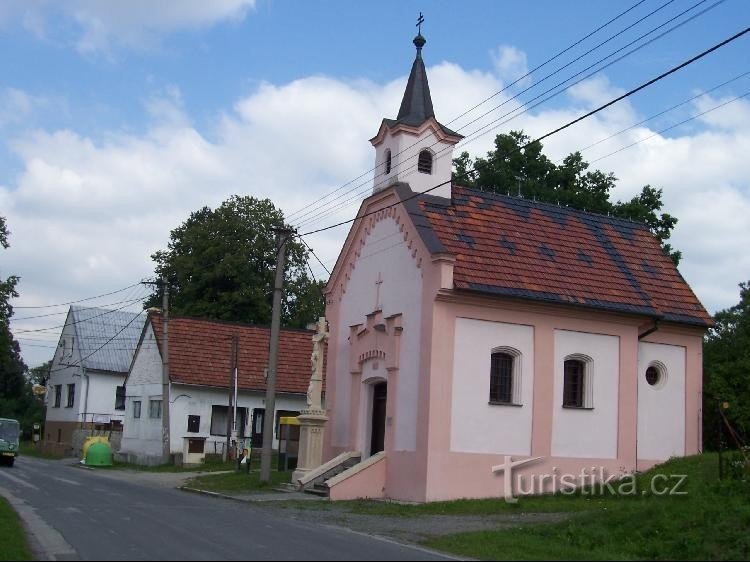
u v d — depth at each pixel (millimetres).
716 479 20875
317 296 64562
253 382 44219
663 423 27469
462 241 25938
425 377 24219
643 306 27000
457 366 24359
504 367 25312
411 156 27656
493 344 24906
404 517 20719
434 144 27984
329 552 13852
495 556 14562
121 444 47656
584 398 26188
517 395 25078
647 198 46750
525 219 28250
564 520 18016
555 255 27312
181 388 42750
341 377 29500
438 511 21812
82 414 58594
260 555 13172
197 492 27797
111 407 59719
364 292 28531
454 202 27453
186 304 59500
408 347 25453
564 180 48156
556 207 29641
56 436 62812
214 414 43594
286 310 63531
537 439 25062
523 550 15258
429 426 23781
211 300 59719
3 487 25172
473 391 24469
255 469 38219
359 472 25266
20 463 43594
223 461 41312
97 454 42875
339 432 29078
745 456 21312
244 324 46875
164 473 37781
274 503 23797
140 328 64188
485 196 28406
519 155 48125
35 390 70250
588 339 26297
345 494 25016
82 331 61406
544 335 25578
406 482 24516
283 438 35000
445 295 24266
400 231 26672
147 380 45219
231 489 28109
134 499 22844
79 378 59688
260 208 61781
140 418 45562
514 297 24766
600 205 46438
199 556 12906
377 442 27781
